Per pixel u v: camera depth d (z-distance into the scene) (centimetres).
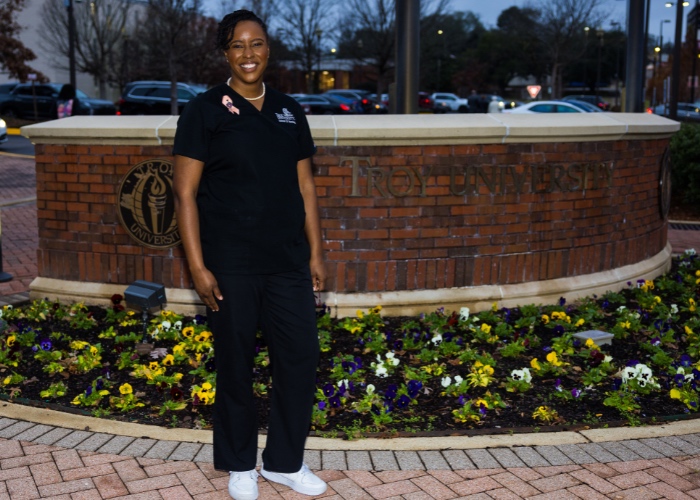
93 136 573
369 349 505
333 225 561
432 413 413
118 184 581
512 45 7112
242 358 315
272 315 318
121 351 496
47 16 4316
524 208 591
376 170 555
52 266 614
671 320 596
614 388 434
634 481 338
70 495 319
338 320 564
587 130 595
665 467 352
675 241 1014
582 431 388
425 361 489
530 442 375
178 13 3459
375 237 564
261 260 308
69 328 557
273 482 336
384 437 379
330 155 552
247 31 301
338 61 6066
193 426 391
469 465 351
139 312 575
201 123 299
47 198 605
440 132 551
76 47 4175
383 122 554
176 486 329
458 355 499
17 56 3603
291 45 4872
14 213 1133
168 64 3631
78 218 599
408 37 766
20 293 657
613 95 7400
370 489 329
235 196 304
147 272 588
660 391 447
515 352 499
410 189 560
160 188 573
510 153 578
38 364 480
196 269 301
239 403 319
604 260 643
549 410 408
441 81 7244
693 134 1273
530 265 600
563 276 617
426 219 568
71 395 431
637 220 673
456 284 581
